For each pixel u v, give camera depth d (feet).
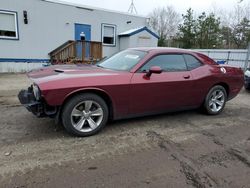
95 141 11.19
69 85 10.69
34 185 7.64
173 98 13.97
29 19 37.19
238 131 13.44
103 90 11.50
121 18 47.29
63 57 39.09
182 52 14.75
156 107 13.53
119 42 48.24
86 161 9.30
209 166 9.32
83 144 10.80
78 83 10.91
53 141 10.92
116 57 14.96
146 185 7.93
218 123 14.74
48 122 13.26
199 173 8.79
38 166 8.76
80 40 40.98
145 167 9.06
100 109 11.80
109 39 47.01
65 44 40.75
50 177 8.12
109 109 12.37
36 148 10.16
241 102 21.34
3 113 14.89
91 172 8.55
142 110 13.10
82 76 11.36
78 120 11.48
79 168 8.77
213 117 15.98
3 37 35.60
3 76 32.68
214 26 95.09
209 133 12.92
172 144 11.26
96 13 43.88
